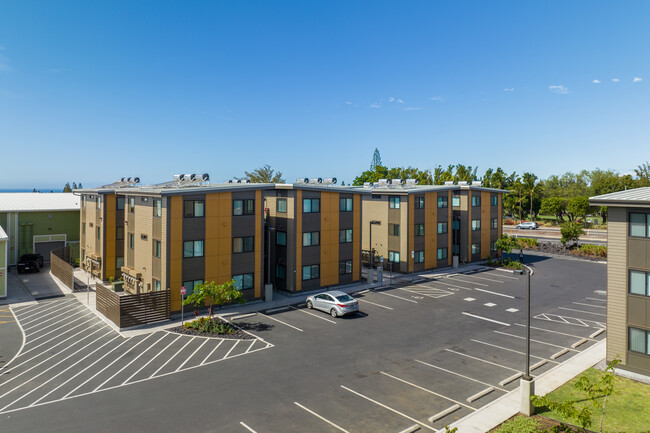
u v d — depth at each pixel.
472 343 23.64
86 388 17.88
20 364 20.50
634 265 19.16
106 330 25.55
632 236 19.25
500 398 17.16
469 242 49.75
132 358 21.23
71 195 55.28
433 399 17.06
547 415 15.98
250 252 31.97
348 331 25.64
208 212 29.58
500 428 14.93
